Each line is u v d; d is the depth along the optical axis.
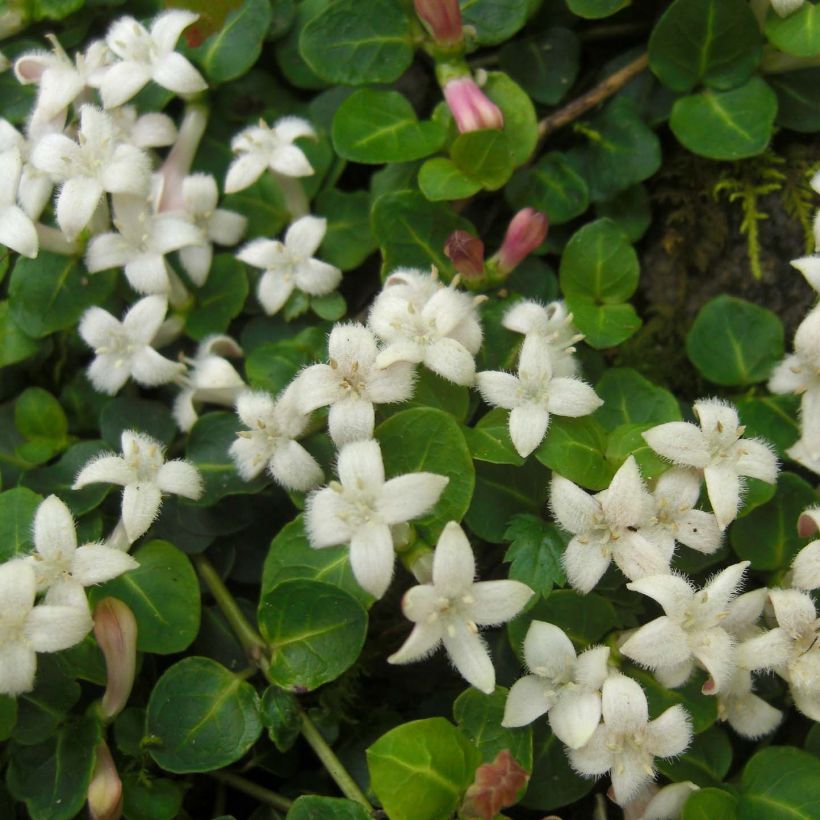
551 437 0.17
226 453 0.18
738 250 0.19
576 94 0.19
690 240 0.19
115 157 0.18
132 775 0.17
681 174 0.19
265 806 0.17
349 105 0.18
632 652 0.16
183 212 0.18
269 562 0.17
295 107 0.19
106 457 0.17
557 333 0.17
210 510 0.18
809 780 0.16
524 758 0.16
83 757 0.16
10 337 0.18
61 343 0.19
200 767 0.16
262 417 0.17
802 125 0.19
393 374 0.16
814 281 0.17
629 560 0.16
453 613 0.16
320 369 0.17
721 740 0.17
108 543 0.17
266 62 0.19
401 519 0.16
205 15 0.19
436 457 0.17
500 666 0.17
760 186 0.19
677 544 0.17
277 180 0.19
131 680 0.17
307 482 0.17
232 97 0.19
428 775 0.16
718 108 0.18
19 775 0.17
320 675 0.16
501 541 0.17
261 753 0.17
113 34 0.18
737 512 0.17
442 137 0.18
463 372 0.17
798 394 0.18
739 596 0.16
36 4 0.19
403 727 0.16
